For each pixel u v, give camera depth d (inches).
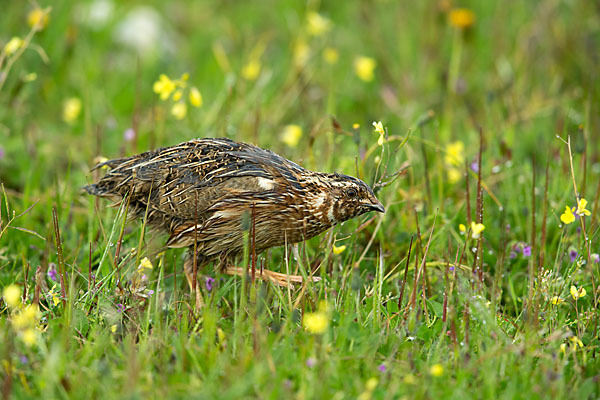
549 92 632.4
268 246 407.5
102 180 415.5
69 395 302.4
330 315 343.6
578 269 392.2
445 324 343.9
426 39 703.7
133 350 318.7
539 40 687.1
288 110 609.3
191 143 410.9
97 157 469.1
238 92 594.9
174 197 396.8
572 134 555.5
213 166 396.5
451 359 328.8
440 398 307.4
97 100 609.3
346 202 397.1
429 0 724.0
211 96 610.5
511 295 405.4
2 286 390.0
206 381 303.0
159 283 365.1
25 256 417.4
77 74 639.8
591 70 644.1
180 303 375.6
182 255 424.5
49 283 397.7
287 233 398.9
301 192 393.4
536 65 671.8
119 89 633.0
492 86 646.5
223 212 390.6
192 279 394.9
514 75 652.7
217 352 323.0
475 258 395.9
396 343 337.1
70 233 437.7
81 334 342.0
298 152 514.0
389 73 670.5
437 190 489.7
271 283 377.1
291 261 417.1
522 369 323.0
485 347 335.6
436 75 668.7
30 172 479.5
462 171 499.2
